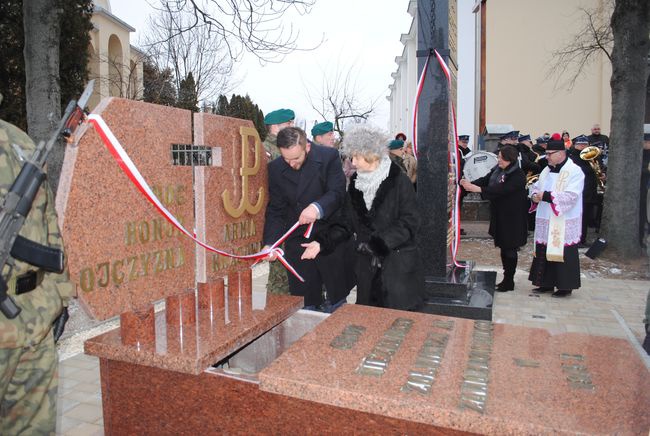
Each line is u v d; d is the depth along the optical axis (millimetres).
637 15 7988
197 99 15391
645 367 2141
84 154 2131
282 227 3514
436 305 4953
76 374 3838
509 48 18656
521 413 1735
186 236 2748
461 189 9250
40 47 6559
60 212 2080
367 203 3354
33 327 1824
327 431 2043
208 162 3123
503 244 6230
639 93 8047
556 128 18578
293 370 2064
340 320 2736
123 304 2359
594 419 1701
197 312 2779
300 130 3271
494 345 2387
